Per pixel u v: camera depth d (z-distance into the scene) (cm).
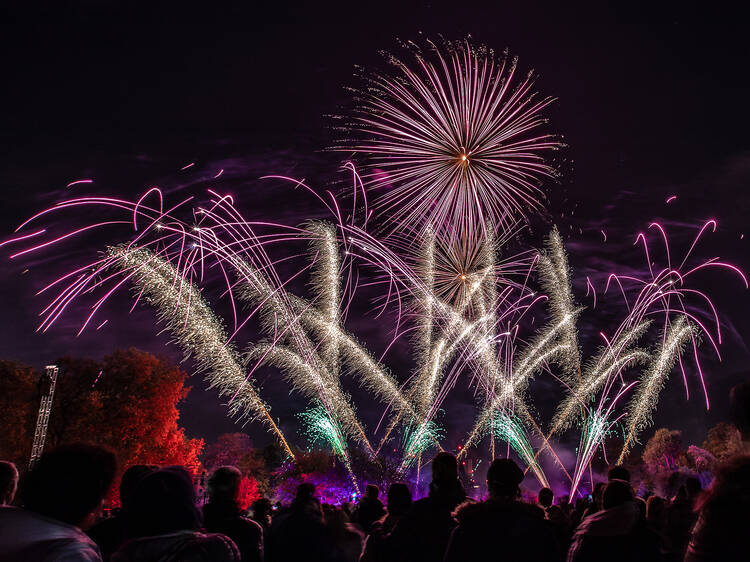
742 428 283
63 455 310
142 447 4203
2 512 288
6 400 3841
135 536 339
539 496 1005
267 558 569
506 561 418
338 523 585
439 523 510
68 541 282
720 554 266
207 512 531
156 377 4278
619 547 513
